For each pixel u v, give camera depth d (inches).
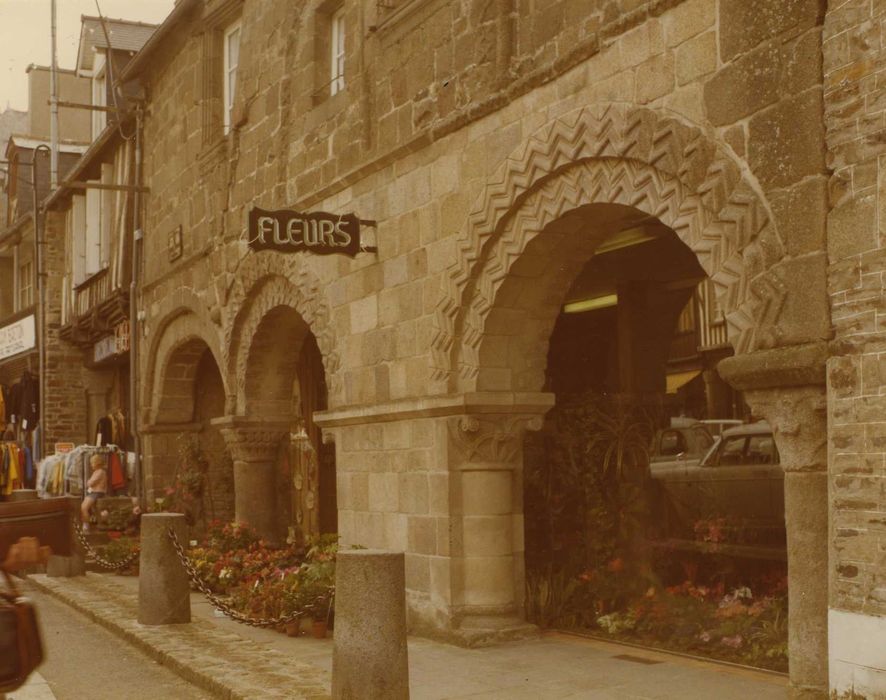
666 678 290.0
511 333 353.1
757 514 337.1
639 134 278.8
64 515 189.5
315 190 450.0
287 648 350.9
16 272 1168.2
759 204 243.1
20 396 1061.8
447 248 362.3
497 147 339.3
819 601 228.8
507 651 332.8
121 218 778.2
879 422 210.4
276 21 502.3
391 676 240.5
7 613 179.0
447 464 355.3
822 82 230.1
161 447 684.7
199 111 602.2
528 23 329.7
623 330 415.8
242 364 542.0
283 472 631.2
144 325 701.3
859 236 217.2
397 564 243.9
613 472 382.9
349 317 424.2
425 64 377.1
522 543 359.6
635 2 285.9
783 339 234.4
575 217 317.4
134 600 458.3
